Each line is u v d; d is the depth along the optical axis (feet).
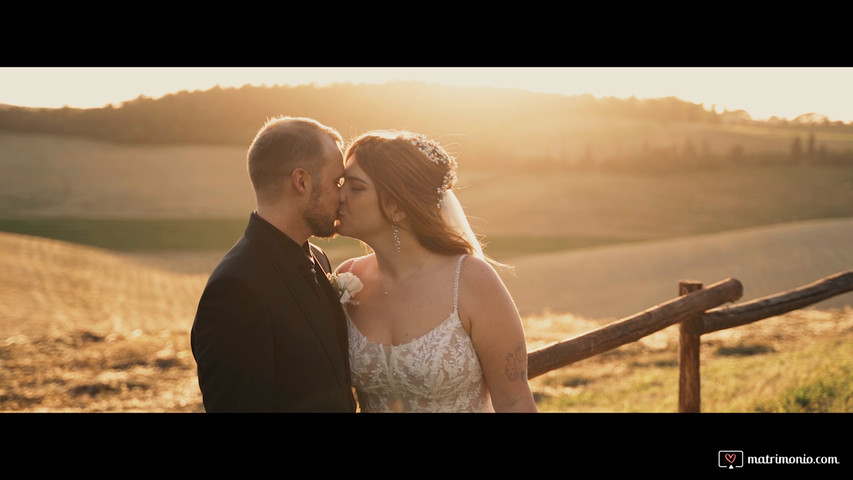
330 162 9.25
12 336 48.29
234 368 8.51
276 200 9.24
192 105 460.96
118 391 31.76
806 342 37.78
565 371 36.63
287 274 9.04
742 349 38.04
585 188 318.86
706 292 15.23
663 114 575.79
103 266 115.85
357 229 9.47
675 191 329.72
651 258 152.25
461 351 9.15
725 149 466.70
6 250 112.57
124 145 385.50
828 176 376.89
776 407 19.36
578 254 164.25
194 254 165.17
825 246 151.64
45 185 288.71
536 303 115.14
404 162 9.20
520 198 294.25
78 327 52.49
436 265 9.46
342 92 491.72
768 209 301.63
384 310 9.60
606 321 62.59
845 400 18.99
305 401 8.85
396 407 9.57
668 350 40.75
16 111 437.17
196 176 313.94
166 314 80.33
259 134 9.41
